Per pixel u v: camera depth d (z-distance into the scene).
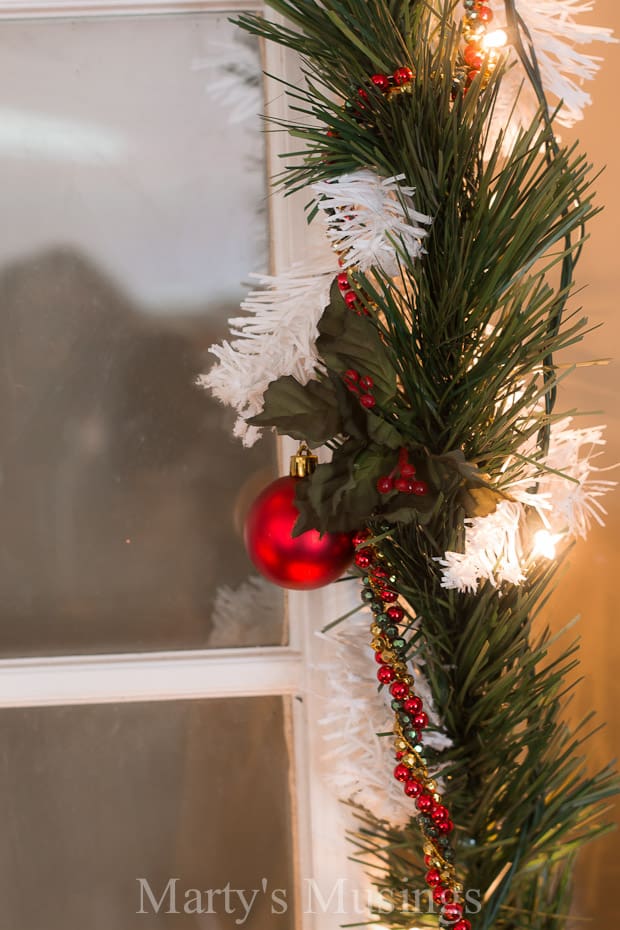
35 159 0.83
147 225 0.83
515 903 0.78
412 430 0.70
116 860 0.86
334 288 0.70
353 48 0.70
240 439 0.84
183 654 0.84
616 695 0.85
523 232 0.69
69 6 0.82
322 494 0.68
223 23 0.82
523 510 0.72
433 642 0.73
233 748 0.85
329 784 0.82
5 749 0.85
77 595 0.85
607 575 0.85
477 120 0.69
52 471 0.85
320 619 0.82
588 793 0.76
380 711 0.74
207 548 0.85
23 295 0.84
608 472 0.84
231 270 0.84
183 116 0.83
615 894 0.85
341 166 0.71
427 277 0.71
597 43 0.82
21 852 0.86
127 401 0.84
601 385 0.84
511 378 0.71
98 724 0.85
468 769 0.75
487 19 0.69
